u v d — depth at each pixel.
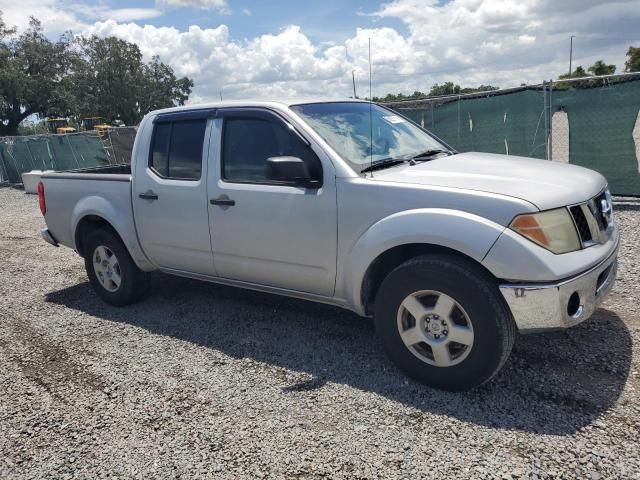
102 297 5.35
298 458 2.73
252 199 3.88
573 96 8.54
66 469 2.79
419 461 2.64
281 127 3.81
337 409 3.16
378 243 3.27
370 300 3.61
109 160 17.08
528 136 9.08
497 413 2.99
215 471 2.68
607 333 3.84
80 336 4.59
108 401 3.44
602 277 3.22
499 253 2.88
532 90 8.88
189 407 3.30
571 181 3.29
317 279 3.72
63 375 3.86
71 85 58.38
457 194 3.07
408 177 3.36
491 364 3.01
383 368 3.62
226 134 4.12
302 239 3.68
